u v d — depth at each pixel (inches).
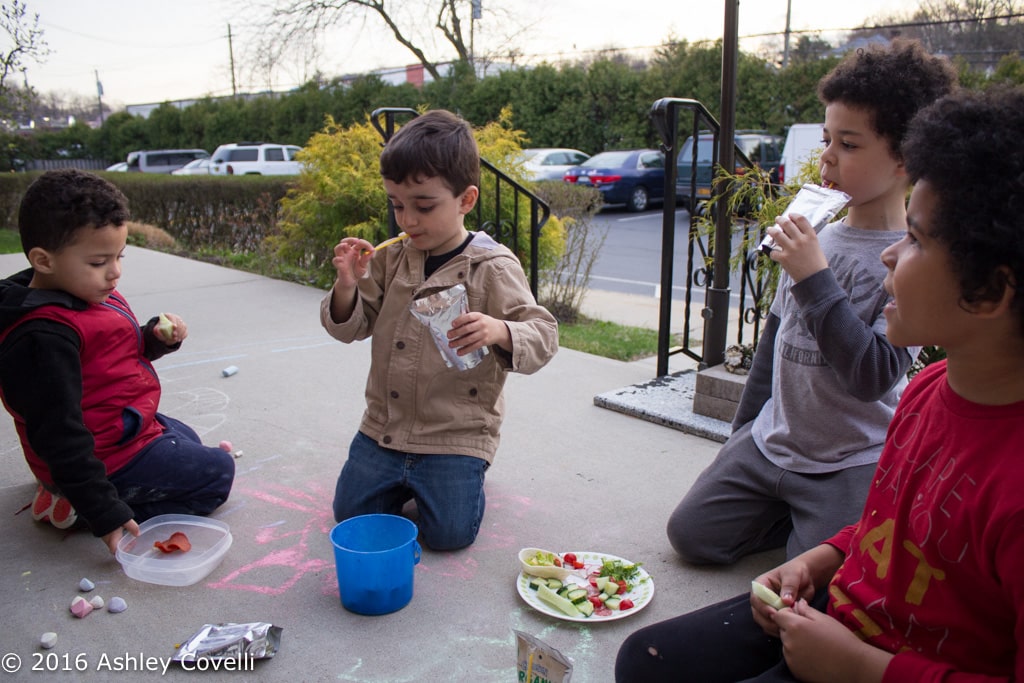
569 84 866.8
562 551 93.8
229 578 87.1
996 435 44.4
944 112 43.8
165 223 424.2
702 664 58.0
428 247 91.2
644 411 134.9
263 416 134.3
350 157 248.5
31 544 92.8
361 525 87.3
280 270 283.0
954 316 43.6
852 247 78.5
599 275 354.3
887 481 52.9
